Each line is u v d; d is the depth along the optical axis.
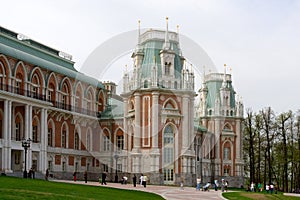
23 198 26.11
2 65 60.34
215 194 46.72
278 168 95.31
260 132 92.06
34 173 56.44
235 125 100.00
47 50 75.88
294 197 60.31
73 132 74.31
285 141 86.44
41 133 64.12
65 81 73.69
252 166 86.81
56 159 69.75
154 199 35.81
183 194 43.78
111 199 31.44
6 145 56.75
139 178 63.00
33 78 67.00
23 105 61.78
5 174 53.00
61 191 33.28
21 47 68.06
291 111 87.94
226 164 98.81
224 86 97.12
